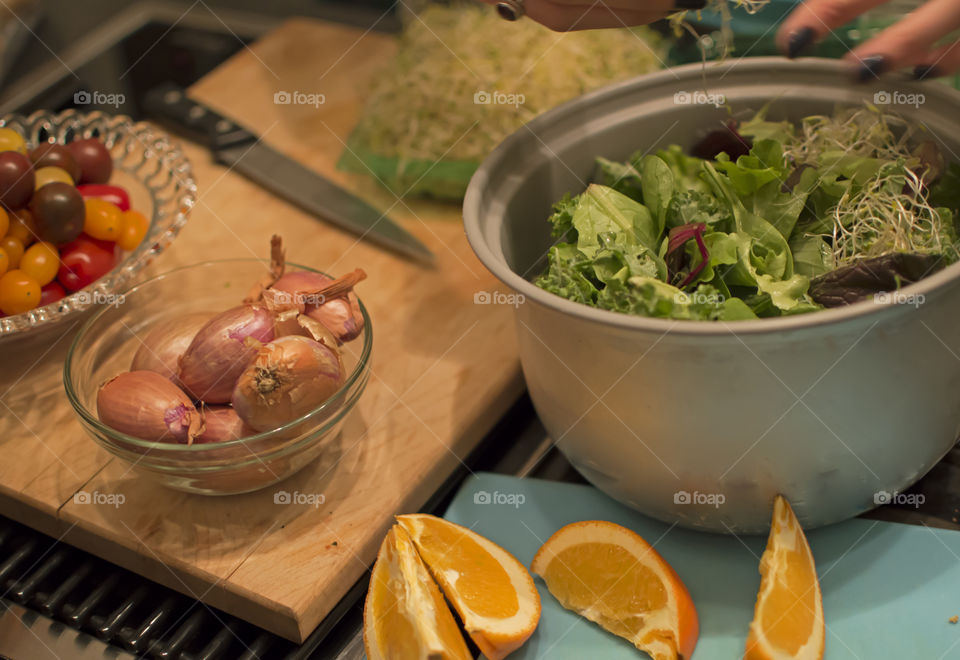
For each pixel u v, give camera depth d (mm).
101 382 627
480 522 620
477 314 723
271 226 795
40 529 646
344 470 639
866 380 528
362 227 780
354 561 599
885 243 584
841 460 554
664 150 665
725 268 583
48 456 656
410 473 634
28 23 1069
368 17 1071
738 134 647
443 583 566
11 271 673
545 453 668
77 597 620
